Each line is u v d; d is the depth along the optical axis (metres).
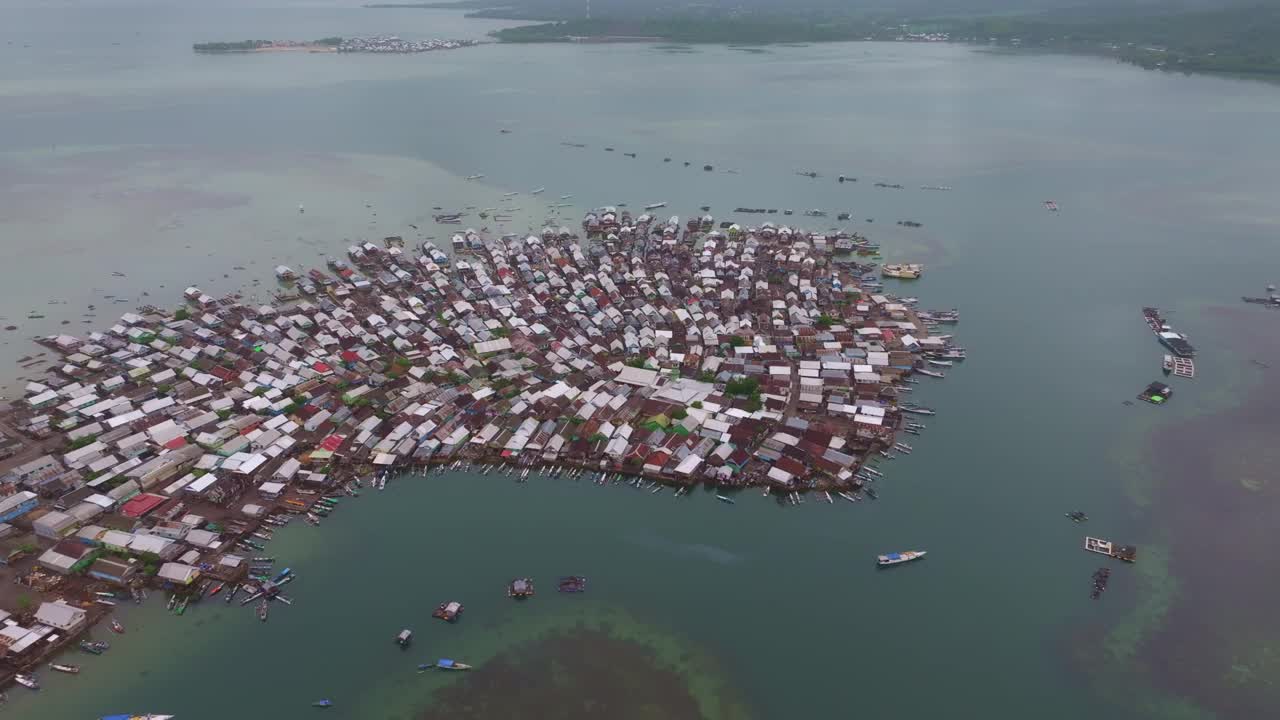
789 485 110.12
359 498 109.06
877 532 103.50
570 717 78.44
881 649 86.94
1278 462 116.00
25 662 82.38
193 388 133.25
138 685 81.25
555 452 116.19
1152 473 114.62
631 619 90.50
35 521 97.69
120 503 104.25
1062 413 129.75
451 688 81.62
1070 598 93.19
